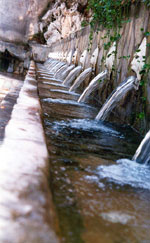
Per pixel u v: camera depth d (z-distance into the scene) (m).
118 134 2.76
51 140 2.02
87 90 4.62
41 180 0.91
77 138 2.26
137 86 3.21
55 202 1.05
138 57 3.27
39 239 0.59
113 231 0.93
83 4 10.84
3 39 18.27
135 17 3.66
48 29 17.69
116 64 4.21
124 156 2.01
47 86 5.85
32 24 18.50
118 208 1.12
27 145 1.28
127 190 1.35
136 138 2.72
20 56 18.67
